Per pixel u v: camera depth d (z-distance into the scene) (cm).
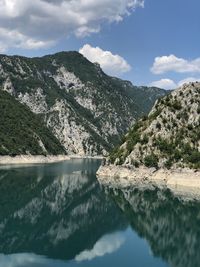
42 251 8512
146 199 15012
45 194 15450
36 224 10806
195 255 8694
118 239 9769
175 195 15738
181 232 10594
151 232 10519
